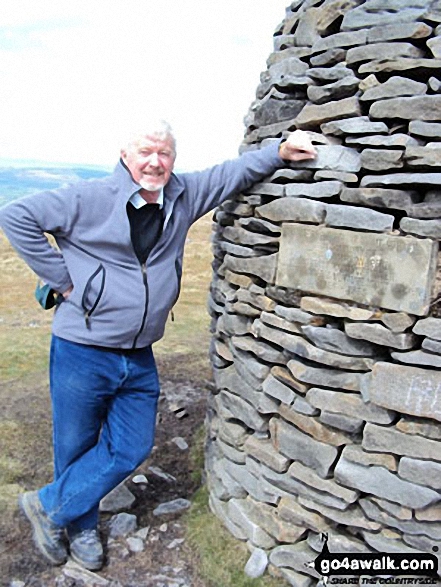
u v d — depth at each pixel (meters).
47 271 1.98
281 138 2.05
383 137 1.71
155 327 2.09
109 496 2.61
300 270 1.94
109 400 2.21
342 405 1.86
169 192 2.01
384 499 1.83
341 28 1.85
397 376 1.73
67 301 2.06
